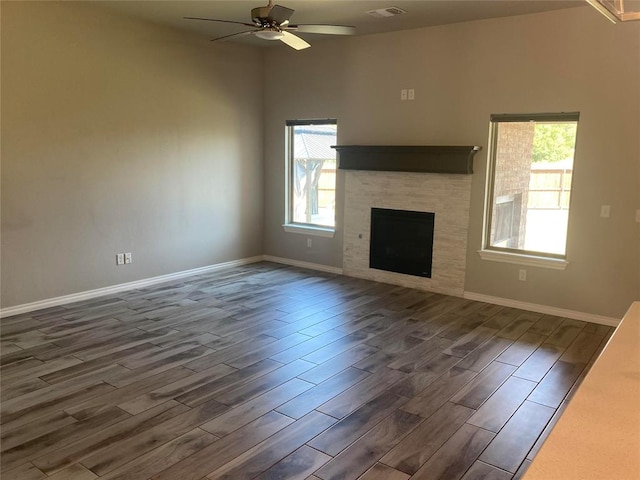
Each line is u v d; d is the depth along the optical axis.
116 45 5.27
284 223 7.08
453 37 5.30
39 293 4.94
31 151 4.74
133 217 5.66
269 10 3.62
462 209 5.44
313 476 2.46
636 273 4.54
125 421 2.95
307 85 6.53
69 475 2.46
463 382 3.50
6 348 3.98
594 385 1.45
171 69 5.82
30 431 2.83
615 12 1.93
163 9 5.06
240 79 6.64
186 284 5.98
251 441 2.76
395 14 4.96
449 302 5.38
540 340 4.30
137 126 5.57
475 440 2.79
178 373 3.59
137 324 4.58
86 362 3.75
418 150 5.50
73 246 5.15
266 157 7.11
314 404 3.18
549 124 4.95
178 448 2.69
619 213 4.55
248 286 5.93
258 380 3.50
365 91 6.03
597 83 4.54
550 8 4.63
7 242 4.67
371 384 3.46
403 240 5.94
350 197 6.32
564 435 1.20
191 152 6.18
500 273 5.27
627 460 1.10
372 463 2.57
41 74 4.73
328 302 5.33
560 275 4.91
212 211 6.54
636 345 1.73
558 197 4.98
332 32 4.04
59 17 4.80
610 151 4.54
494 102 5.13
